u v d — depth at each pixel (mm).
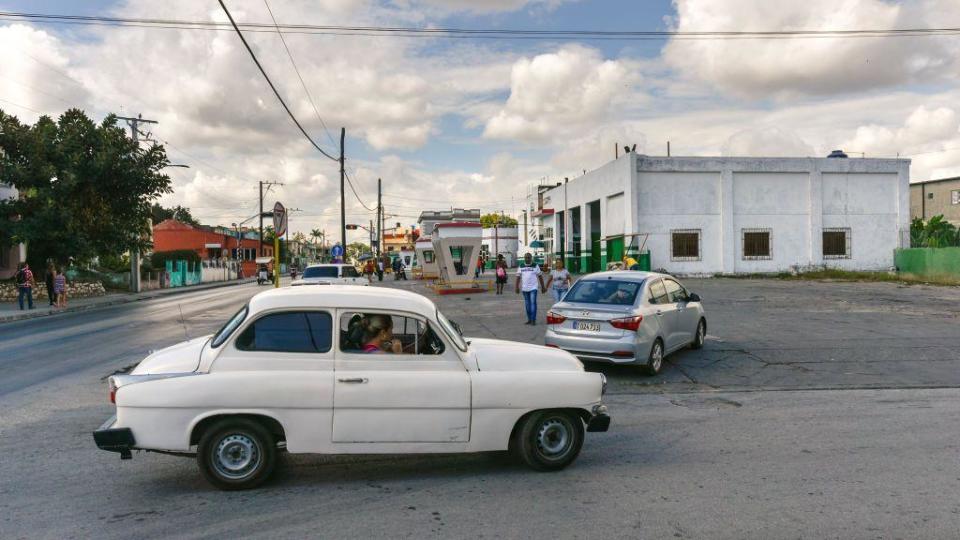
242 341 5105
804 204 33125
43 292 29500
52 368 10797
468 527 4336
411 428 5188
